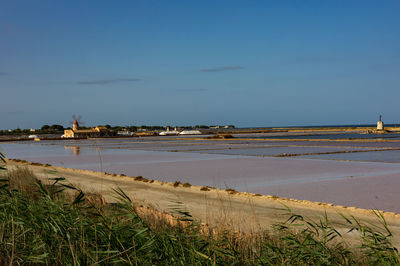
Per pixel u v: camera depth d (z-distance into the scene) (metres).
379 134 113.69
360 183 18.19
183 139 95.69
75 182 18.09
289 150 44.88
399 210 12.09
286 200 13.41
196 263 3.54
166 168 26.62
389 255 4.02
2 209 4.11
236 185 18.23
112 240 3.54
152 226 5.10
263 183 18.72
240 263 3.96
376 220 10.15
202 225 5.52
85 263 3.33
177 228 4.88
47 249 3.59
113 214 4.26
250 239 4.84
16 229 3.86
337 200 13.93
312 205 12.46
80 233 3.62
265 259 3.92
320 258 3.96
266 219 9.77
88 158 37.44
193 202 12.84
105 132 129.00
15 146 72.12
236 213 10.68
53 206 4.10
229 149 48.69
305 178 20.27
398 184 17.69
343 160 30.72
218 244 4.34
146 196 14.13
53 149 56.53
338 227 9.10
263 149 47.59
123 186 17.09
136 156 38.78
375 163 27.94
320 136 101.75
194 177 21.53
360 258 4.67
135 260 3.33
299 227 8.60
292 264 4.00
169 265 3.56
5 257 3.32
